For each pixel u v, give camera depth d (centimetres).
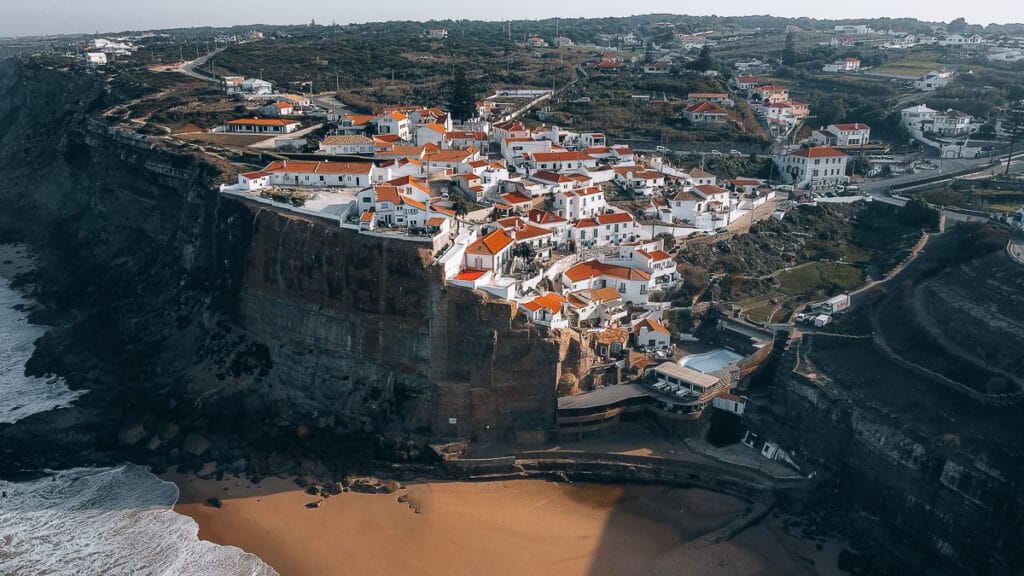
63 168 17225
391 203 10794
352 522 8494
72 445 9869
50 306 13625
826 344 10694
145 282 13188
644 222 13650
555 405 9800
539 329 9719
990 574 7356
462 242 10800
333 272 10419
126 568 7756
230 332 11375
